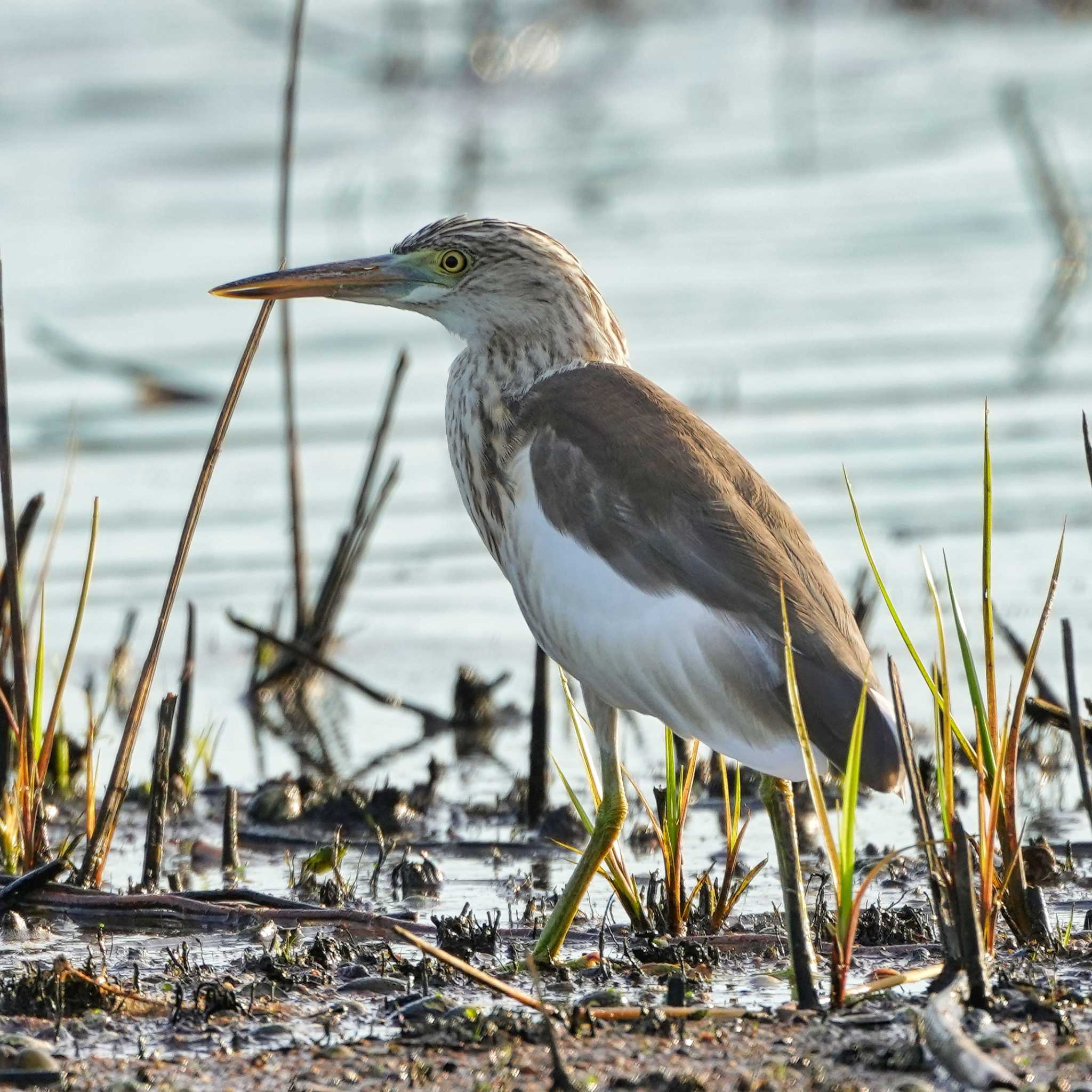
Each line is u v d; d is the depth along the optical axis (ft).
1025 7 121.19
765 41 118.32
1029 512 50.96
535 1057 21.77
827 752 23.47
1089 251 75.51
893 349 65.26
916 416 58.90
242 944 27.20
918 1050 20.94
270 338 68.39
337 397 62.54
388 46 110.93
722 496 25.77
